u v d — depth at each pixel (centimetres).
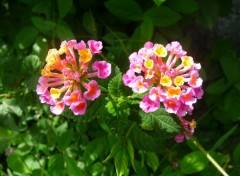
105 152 18
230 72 20
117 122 14
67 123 19
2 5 20
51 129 19
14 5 20
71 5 18
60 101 13
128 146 15
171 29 20
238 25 24
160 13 18
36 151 18
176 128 14
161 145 15
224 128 22
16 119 19
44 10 18
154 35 20
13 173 18
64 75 13
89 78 14
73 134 18
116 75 14
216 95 22
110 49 17
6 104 17
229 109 20
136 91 13
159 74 13
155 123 14
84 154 18
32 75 17
